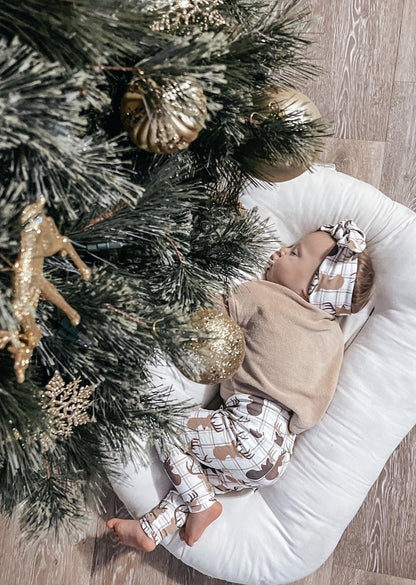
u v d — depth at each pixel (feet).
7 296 1.60
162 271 2.38
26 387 1.84
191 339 2.09
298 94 2.39
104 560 5.00
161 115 1.77
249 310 4.41
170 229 2.11
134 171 2.04
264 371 4.31
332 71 5.23
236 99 1.98
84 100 1.58
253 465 4.20
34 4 1.41
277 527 4.42
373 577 5.01
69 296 1.87
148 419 2.39
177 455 4.20
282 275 4.51
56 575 4.98
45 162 1.56
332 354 4.35
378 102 5.20
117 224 1.98
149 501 4.33
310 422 4.30
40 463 2.09
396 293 4.35
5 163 1.67
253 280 4.51
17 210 1.61
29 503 2.47
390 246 4.40
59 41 1.48
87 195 1.72
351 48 5.20
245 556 4.41
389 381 4.28
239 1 2.08
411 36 5.16
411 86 5.17
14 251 1.60
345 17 5.19
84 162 1.56
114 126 2.01
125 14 1.51
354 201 4.48
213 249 2.51
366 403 4.31
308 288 4.45
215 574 4.49
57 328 2.04
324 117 5.25
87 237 1.97
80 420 2.10
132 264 2.37
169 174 2.02
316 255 4.41
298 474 4.40
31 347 1.63
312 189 4.52
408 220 4.40
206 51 1.57
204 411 4.29
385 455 4.34
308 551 4.37
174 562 5.01
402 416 4.28
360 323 4.63
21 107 1.39
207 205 2.57
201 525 4.26
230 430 4.22
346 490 4.32
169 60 1.60
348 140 5.24
